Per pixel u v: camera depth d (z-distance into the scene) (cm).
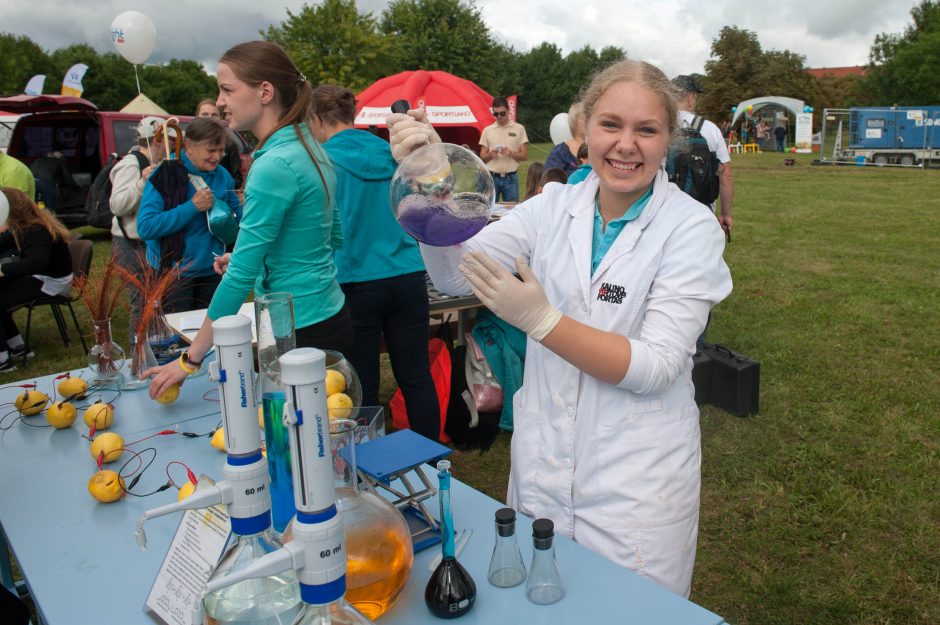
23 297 522
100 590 123
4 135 1188
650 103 129
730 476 338
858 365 478
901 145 2319
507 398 367
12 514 151
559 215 158
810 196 1475
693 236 139
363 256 285
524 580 118
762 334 548
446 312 428
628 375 129
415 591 116
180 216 364
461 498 148
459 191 130
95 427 192
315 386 71
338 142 278
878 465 343
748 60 5009
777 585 261
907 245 916
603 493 146
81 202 1077
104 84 4659
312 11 2833
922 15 4203
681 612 109
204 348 203
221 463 172
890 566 269
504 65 5184
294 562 74
